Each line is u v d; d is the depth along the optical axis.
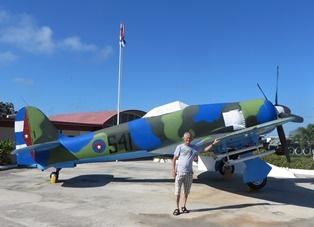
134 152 13.34
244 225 8.08
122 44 27.00
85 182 13.45
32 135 13.67
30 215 8.61
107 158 13.41
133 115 32.50
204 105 13.25
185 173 8.83
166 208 9.43
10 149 20.06
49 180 13.88
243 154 12.35
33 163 13.51
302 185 13.36
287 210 9.48
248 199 10.73
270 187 12.81
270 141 13.88
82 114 34.50
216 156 12.27
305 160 18.83
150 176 15.16
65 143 13.34
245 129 11.51
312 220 8.57
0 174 15.75
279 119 11.95
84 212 8.95
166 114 13.30
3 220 8.16
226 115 12.91
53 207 9.43
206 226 7.94
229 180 14.20
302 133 37.88
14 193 11.26
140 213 8.91
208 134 12.95
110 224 7.95
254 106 12.90
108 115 31.16
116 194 11.18
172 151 13.26
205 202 10.25
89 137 13.31
